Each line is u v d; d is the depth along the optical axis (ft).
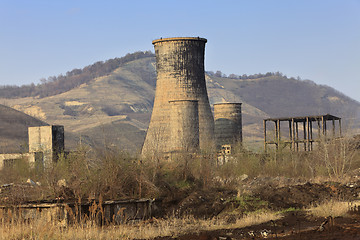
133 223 81.15
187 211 87.81
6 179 125.18
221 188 107.14
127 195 91.76
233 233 64.28
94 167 93.30
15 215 75.82
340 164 151.23
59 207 76.89
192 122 234.38
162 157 107.55
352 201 87.86
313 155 167.22
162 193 94.89
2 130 593.42
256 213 82.94
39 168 137.80
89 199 82.99
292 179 134.41
